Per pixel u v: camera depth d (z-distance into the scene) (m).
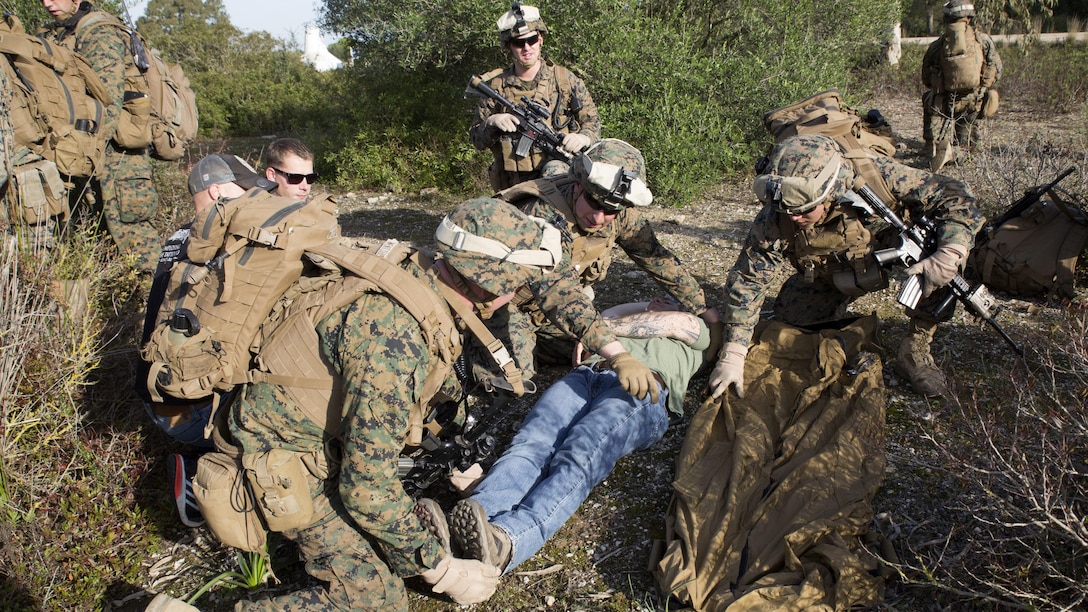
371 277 2.24
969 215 3.34
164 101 4.81
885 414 3.40
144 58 4.65
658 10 9.05
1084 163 5.29
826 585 2.51
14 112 3.88
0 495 2.88
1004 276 4.54
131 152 4.72
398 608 2.46
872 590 2.50
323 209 2.45
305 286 2.34
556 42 7.89
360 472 2.19
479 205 2.42
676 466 3.17
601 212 3.09
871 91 11.83
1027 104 10.43
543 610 2.71
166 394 2.47
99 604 2.80
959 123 7.65
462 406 3.18
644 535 3.02
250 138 12.40
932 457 3.21
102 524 3.00
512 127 4.76
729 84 8.20
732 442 3.21
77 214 4.82
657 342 3.50
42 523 2.92
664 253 3.73
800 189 3.09
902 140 9.12
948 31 7.30
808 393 3.36
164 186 6.32
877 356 3.61
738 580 2.60
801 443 3.12
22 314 3.12
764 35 8.80
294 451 2.33
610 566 2.88
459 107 8.90
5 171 3.57
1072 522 2.37
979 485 2.64
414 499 2.84
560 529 3.10
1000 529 2.61
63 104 4.10
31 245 3.54
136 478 3.23
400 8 8.62
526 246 2.42
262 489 2.28
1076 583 2.24
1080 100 9.98
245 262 2.33
